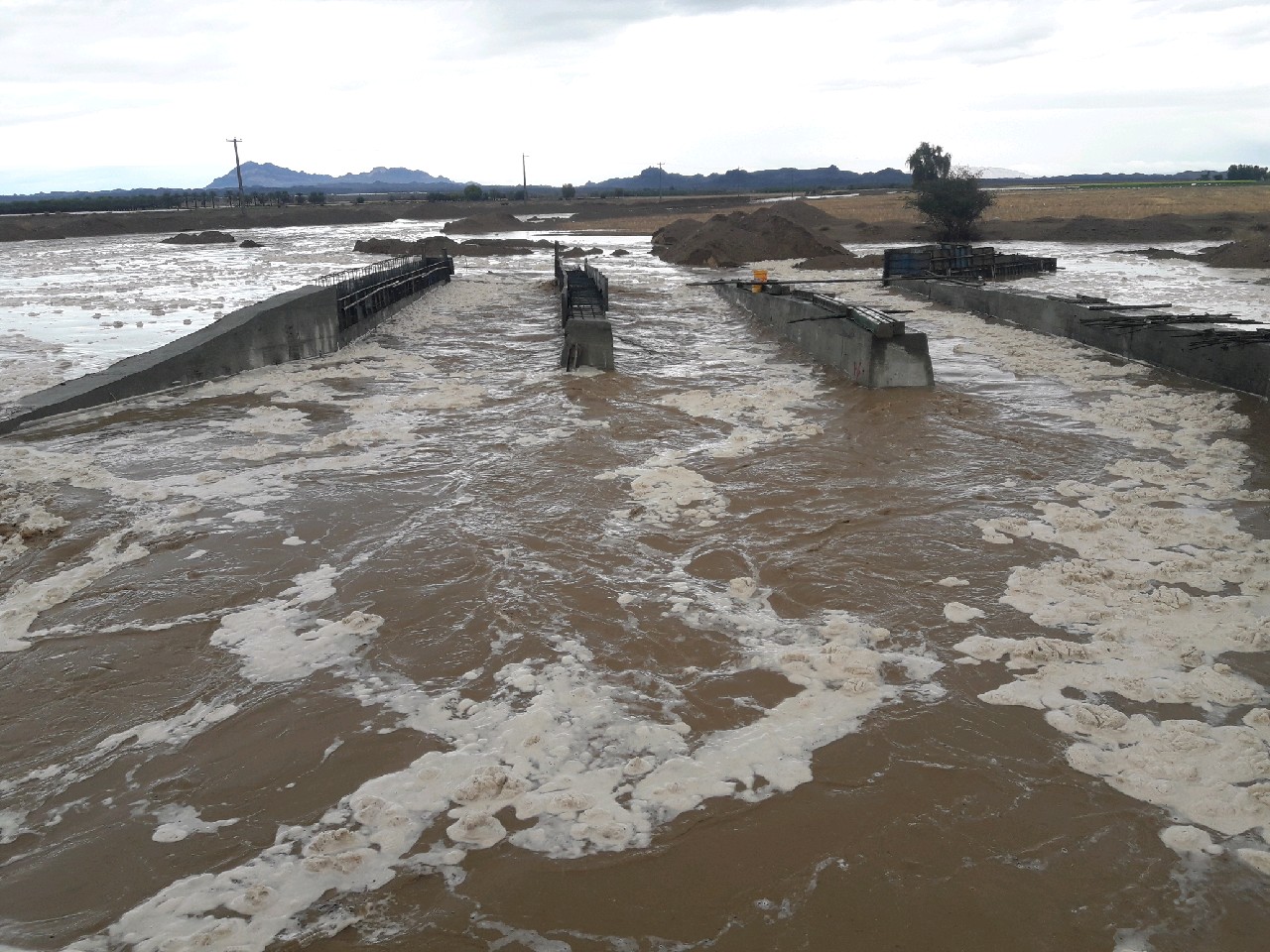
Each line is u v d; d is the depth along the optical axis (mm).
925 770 6090
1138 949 4699
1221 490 11070
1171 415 14734
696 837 5512
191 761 6355
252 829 5684
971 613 8117
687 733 6535
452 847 5461
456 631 7973
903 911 4961
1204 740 6211
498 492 11359
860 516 10445
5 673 7461
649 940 4801
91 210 122250
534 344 22125
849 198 119250
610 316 27031
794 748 6332
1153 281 35156
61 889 5234
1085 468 12141
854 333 17297
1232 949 4691
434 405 15820
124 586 8945
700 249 46594
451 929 4883
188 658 7648
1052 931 4824
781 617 8148
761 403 15711
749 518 10430
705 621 8070
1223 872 5180
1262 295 30172
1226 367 16281
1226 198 89688
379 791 5957
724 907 5008
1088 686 6984
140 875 5324
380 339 23141
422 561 9367
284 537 10062
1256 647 7449
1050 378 17641
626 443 13461
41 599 8602
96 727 6770
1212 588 8492
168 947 4777
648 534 10000
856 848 5414
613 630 7941
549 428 14242
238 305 30375
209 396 16828
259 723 6754
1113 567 8938
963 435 13648
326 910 5016
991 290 26156
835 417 14758
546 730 6535
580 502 10977
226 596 8727
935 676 7180
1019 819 5625
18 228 80312
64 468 12477
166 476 12242
